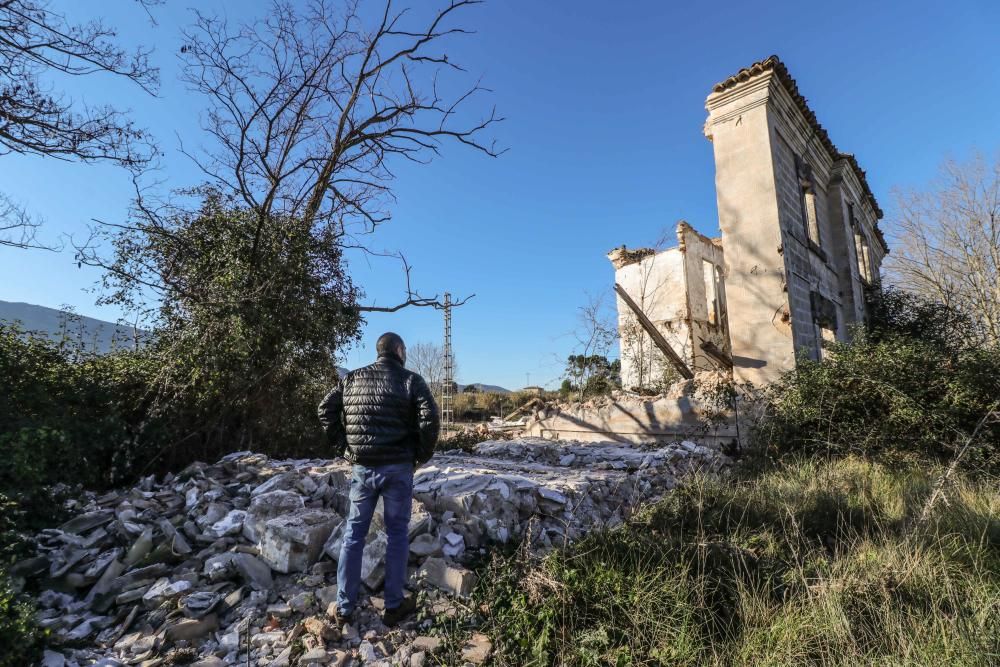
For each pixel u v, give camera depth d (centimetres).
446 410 3153
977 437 633
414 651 284
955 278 2119
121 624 314
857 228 1563
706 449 851
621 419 1059
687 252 1627
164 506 450
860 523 444
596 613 304
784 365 897
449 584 343
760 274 941
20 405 493
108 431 527
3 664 250
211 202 745
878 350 792
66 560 366
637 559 354
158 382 616
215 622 311
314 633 296
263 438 727
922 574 324
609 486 596
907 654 245
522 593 325
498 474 526
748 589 324
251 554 367
